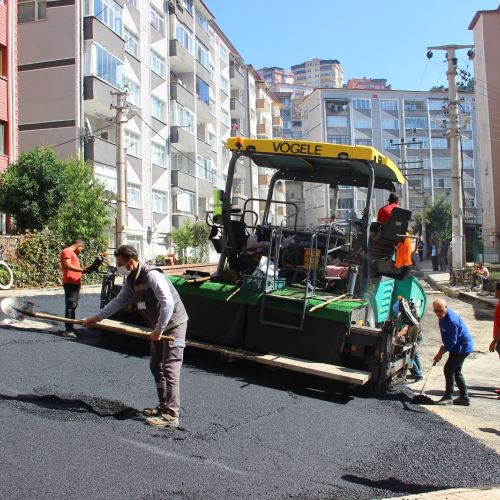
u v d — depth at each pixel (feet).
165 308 17.28
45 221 66.18
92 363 24.18
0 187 65.57
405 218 26.68
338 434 18.83
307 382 25.14
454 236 79.82
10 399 18.62
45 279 59.88
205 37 147.02
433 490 15.29
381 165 26.73
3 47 77.15
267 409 20.56
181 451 15.88
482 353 38.78
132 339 29.12
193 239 113.50
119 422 17.56
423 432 20.24
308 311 24.06
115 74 96.27
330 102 249.75
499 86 128.88
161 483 13.84
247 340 25.61
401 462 17.06
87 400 19.24
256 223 30.04
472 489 15.35
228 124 172.14
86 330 30.91
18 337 27.73
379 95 253.65
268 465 15.69
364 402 23.13
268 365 25.22
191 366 25.55
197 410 19.53
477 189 263.29
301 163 28.63
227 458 15.79
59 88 88.17
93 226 67.92
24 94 89.51
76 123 87.45
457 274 76.13
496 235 128.06
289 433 18.38
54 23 88.58
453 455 18.10
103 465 14.46
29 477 13.44
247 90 189.67
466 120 81.56
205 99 146.41
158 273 17.83
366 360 23.82
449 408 25.04
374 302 27.53
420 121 255.70
